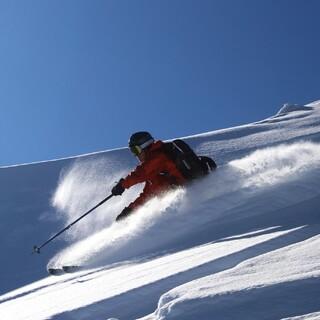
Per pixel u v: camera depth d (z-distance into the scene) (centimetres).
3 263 817
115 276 433
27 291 547
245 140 1388
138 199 704
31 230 946
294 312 222
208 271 343
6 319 387
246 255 355
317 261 274
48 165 1342
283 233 380
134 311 320
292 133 1377
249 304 238
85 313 326
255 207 558
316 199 515
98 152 1385
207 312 241
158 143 711
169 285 334
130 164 1246
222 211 589
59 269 639
